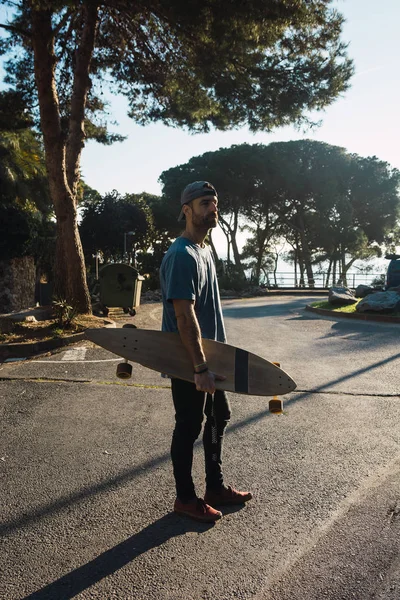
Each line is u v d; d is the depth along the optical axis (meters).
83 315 12.03
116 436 4.31
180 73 15.12
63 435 4.36
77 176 13.17
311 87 14.23
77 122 13.15
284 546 2.55
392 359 7.65
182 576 2.32
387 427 4.43
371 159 43.97
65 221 12.18
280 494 3.15
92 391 5.91
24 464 3.72
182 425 2.83
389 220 45.56
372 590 2.18
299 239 47.78
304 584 2.23
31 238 19.98
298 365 7.39
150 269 38.34
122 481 3.40
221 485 3.03
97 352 8.52
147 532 2.73
